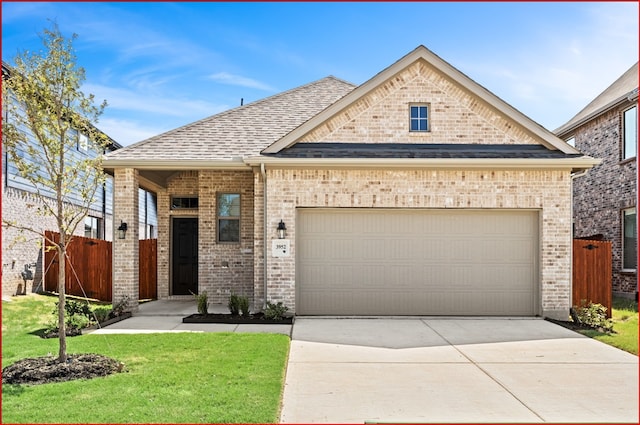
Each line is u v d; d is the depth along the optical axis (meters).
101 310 11.30
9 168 14.87
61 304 7.24
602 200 16.86
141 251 15.71
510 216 11.63
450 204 11.41
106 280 15.26
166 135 12.82
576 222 18.91
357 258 11.59
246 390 6.00
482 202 11.42
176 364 7.16
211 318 10.95
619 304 14.26
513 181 11.45
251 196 14.23
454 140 11.91
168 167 11.70
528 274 11.62
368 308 11.57
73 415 5.18
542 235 11.43
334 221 11.63
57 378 6.55
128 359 7.46
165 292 15.27
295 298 11.38
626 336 9.58
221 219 14.34
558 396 6.14
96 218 21.25
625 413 5.58
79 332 9.56
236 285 14.14
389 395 6.13
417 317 11.45
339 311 11.57
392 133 11.91
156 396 5.77
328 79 16.19
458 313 11.56
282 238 11.35
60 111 7.41
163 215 15.38
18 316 11.90
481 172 11.45
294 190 11.39
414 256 11.62
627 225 15.59
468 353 8.23
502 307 11.59
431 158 11.11
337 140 11.91
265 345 8.38
